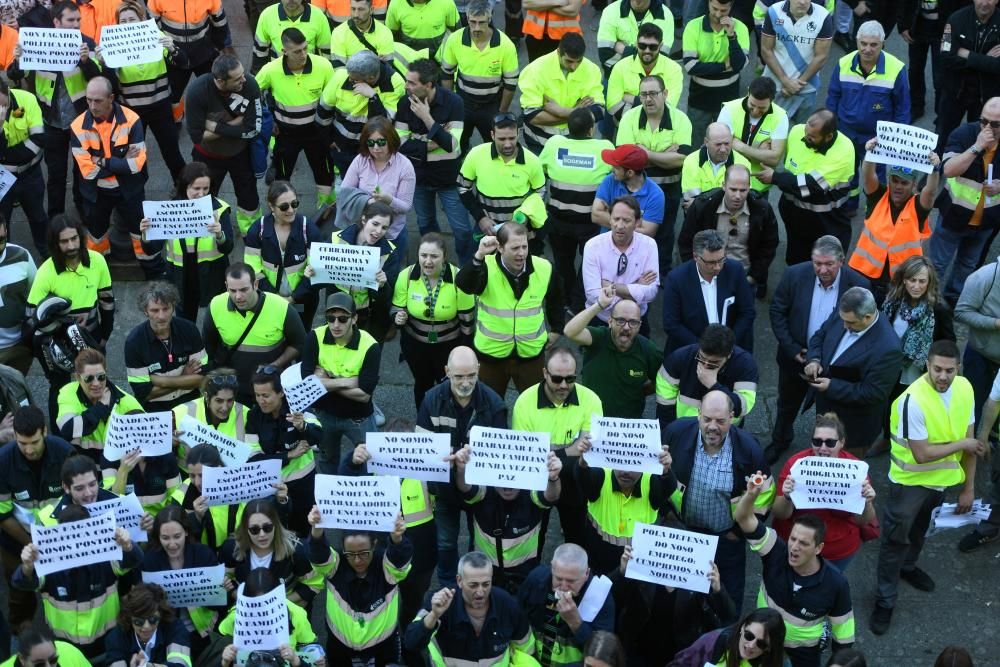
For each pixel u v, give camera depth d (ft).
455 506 31.17
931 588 33.50
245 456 30.58
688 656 26.55
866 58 42.34
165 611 27.27
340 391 33.14
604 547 29.60
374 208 35.47
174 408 32.68
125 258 43.37
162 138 45.11
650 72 43.29
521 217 37.76
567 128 43.37
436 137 40.57
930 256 40.42
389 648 28.78
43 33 41.78
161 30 47.11
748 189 35.86
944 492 32.81
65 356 35.04
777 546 27.55
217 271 38.40
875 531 29.99
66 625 28.32
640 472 28.84
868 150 35.83
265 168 43.96
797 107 45.37
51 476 30.22
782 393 35.73
